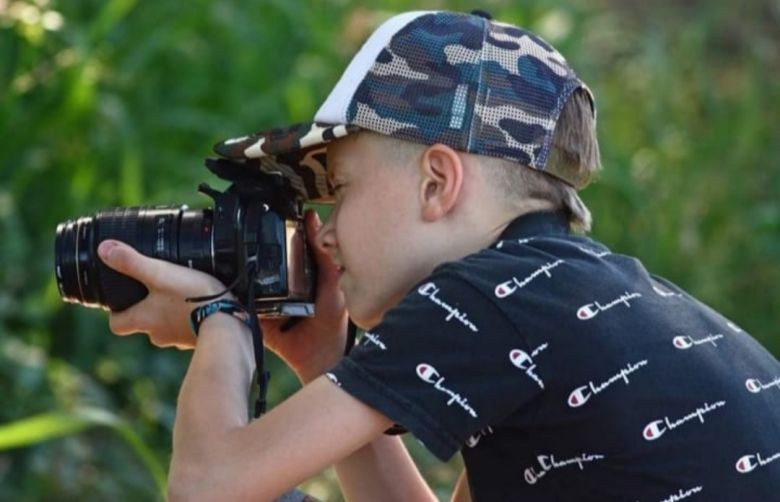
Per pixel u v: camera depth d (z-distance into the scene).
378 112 4.02
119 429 6.25
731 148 10.73
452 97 4.01
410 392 3.77
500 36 4.14
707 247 10.22
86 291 4.33
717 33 12.49
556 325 3.82
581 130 4.15
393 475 4.75
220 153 4.23
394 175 4.04
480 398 3.78
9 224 8.18
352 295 4.14
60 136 8.62
